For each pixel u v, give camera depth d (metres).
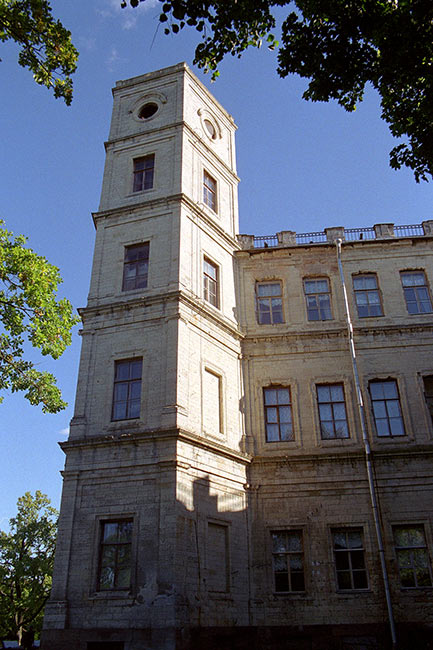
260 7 13.70
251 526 21.66
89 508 19.23
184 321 21.45
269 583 20.69
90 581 18.12
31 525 49.69
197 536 18.72
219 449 20.78
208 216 25.33
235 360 24.25
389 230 27.33
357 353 24.45
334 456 22.30
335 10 13.51
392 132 15.35
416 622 19.62
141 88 28.56
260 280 26.73
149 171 26.00
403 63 13.73
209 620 18.11
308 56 14.35
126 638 16.91
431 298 25.67
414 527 21.38
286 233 27.73
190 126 26.66
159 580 17.31
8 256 19.81
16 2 14.88
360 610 19.97
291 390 24.12
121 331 21.97
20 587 47.69
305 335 24.94
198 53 14.52
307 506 21.83
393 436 22.86
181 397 20.05
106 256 24.08
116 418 20.59
